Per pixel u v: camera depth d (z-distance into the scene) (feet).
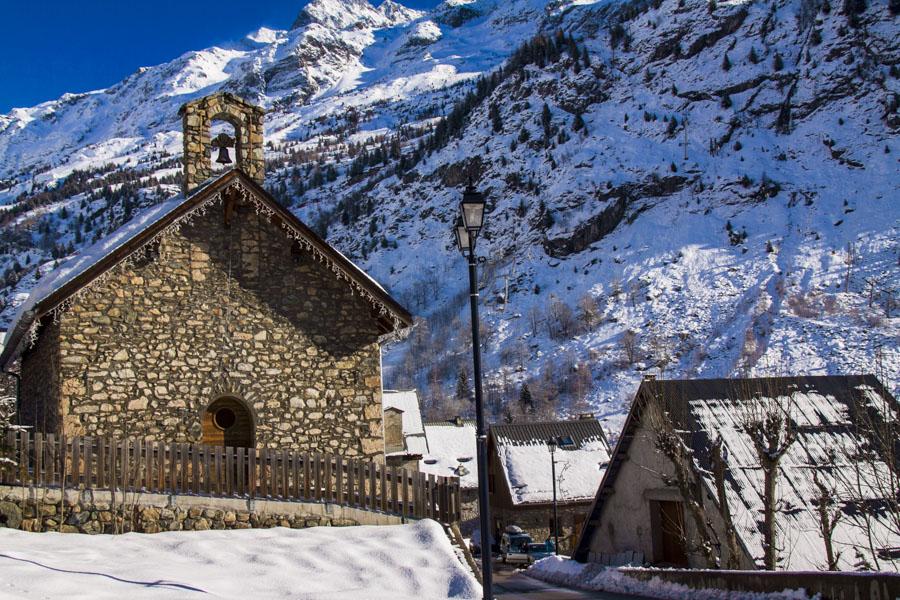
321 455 56.29
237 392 60.18
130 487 49.37
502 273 576.20
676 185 598.75
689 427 83.56
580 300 479.82
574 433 172.76
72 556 42.16
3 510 46.01
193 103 69.46
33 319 55.67
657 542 88.89
